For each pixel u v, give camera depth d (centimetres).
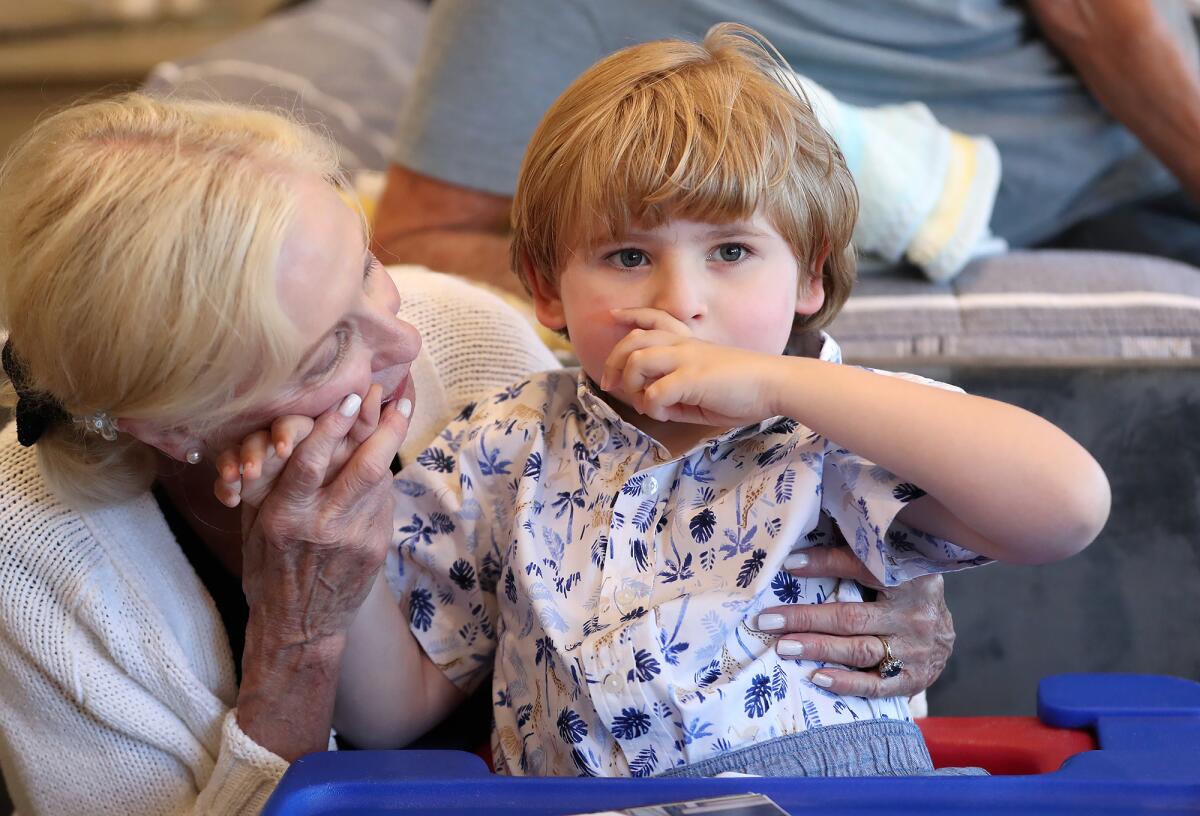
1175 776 72
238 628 98
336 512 81
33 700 91
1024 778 71
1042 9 182
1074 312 162
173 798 93
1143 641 149
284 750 89
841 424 79
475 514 101
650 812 63
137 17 350
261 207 70
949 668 154
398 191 183
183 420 73
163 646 89
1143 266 171
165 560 91
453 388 112
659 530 93
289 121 84
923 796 69
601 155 87
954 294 167
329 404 77
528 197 96
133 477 87
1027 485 76
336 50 269
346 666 96
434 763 76
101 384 71
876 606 92
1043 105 187
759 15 179
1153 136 179
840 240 95
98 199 70
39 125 79
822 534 94
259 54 263
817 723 88
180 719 92
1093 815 69
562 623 91
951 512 84
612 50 173
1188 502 143
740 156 84
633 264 89
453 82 174
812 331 100
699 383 81
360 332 78
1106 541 147
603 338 90
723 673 88
